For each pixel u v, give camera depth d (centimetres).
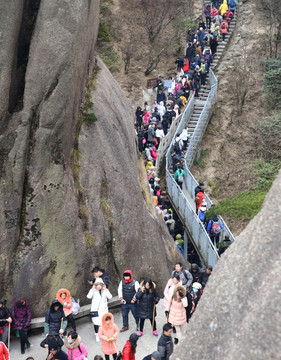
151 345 1141
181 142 2427
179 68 3111
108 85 1516
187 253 2067
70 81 1183
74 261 1223
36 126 1190
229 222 2100
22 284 1166
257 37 3700
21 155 1177
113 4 3588
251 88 3378
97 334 1144
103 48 3162
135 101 2948
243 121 3206
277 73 3256
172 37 3591
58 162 1216
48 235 1196
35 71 1170
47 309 1180
